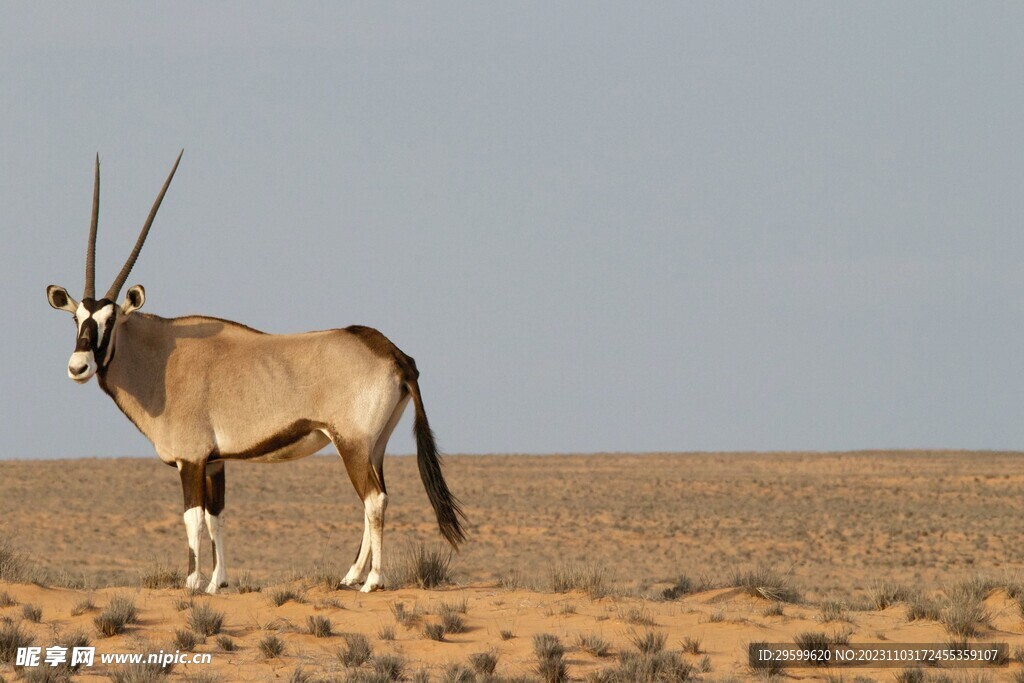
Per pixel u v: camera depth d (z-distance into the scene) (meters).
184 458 51.47
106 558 149.00
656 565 148.12
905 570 141.50
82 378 48.97
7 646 39.91
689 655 41.34
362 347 51.59
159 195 54.22
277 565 138.38
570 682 37.66
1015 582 55.75
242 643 42.31
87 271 51.66
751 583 57.22
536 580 58.34
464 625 45.06
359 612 47.03
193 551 51.62
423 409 52.00
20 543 168.38
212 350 51.94
